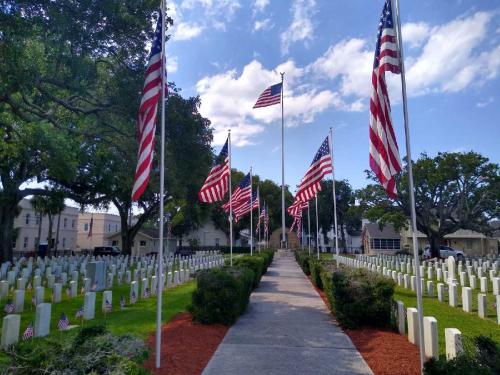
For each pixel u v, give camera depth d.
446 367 4.72
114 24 15.34
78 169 32.03
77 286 17.50
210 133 27.84
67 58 15.02
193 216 51.75
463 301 13.85
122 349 4.91
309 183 19.41
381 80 7.64
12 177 32.28
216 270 11.12
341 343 8.60
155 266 25.33
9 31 12.62
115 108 19.05
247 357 7.58
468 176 42.12
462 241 65.62
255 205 31.55
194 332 9.21
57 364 4.24
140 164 7.44
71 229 71.62
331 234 95.81
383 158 7.36
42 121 23.50
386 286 9.77
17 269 21.22
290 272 27.05
